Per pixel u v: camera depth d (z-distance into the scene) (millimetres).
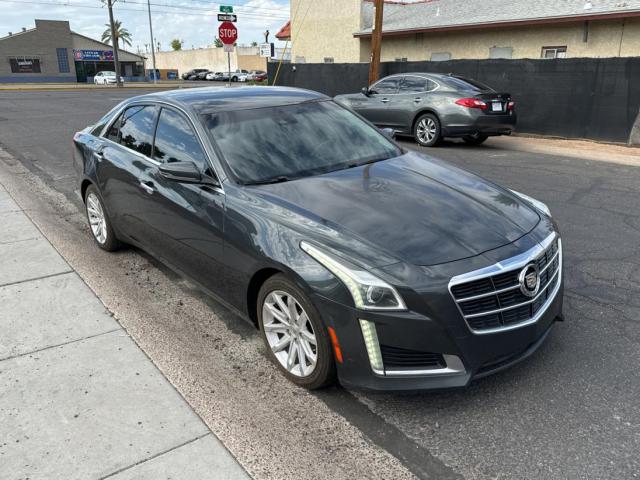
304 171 3795
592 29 16484
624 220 6293
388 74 17250
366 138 4414
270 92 4672
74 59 67500
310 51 26781
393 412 2990
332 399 3109
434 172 3941
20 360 3463
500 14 19188
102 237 5359
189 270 4012
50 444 2719
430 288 2693
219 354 3584
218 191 3586
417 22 22062
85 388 3174
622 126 12398
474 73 14852
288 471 2562
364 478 2523
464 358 2756
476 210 3312
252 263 3258
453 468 2572
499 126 11617
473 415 2936
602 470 2525
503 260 2879
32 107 21281
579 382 3188
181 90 4805
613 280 4605
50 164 9828
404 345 2723
